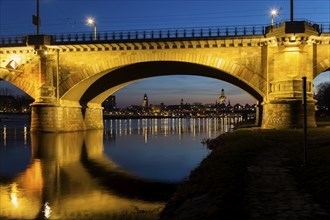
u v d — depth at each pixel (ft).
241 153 89.92
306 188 50.75
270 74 205.46
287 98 190.29
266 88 207.72
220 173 66.39
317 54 201.36
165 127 451.12
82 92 256.93
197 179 70.03
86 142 197.06
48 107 228.63
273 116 192.95
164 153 153.58
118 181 93.97
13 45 233.96
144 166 118.62
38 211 66.90
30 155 143.95
